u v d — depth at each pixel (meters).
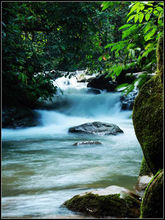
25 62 7.37
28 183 3.41
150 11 2.60
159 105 2.30
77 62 8.40
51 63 8.35
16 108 10.30
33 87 7.82
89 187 3.22
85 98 14.23
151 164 2.32
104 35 8.17
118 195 2.43
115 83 15.50
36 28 8.05
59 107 13.17
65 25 7.66
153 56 2.57
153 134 2.27
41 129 9.90
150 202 2.00
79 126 8.71
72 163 4.58
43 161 4.78
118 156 5.13
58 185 3.31
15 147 6.35
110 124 8.51
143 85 2.46
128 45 2.69
